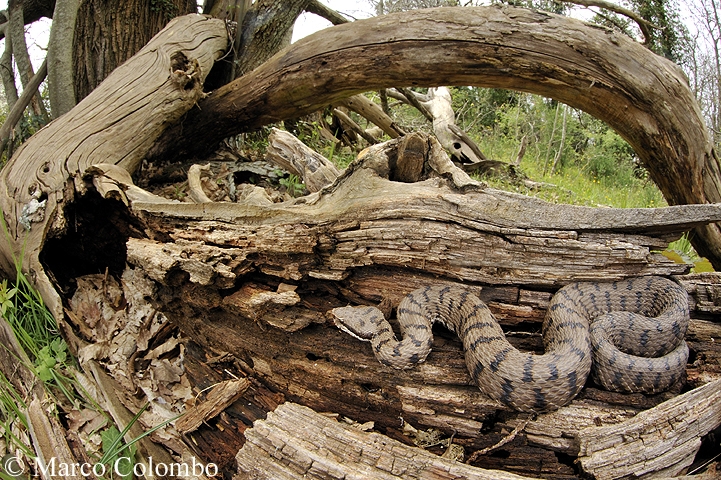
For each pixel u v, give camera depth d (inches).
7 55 27.1
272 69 20.3
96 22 23.5
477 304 12.9
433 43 17.4
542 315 13.1
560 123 55.2
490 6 17.4
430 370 12.1
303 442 11.1
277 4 25.0
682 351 11.9
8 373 15.0
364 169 13.2
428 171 13.6
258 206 13.8
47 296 15.1
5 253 15.9
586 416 11.2
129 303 16.1
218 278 13.1
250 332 13.5
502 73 17.4
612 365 11.9
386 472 10.6
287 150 19.2
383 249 13.0
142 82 19.9
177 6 25.8
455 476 10.4
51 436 12.6
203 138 22.6
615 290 13.1
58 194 16.3
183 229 14.8
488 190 12.4
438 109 38.8
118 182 16.3
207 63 21.7
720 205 11.8
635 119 17.3
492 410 11.5
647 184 44.3
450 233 12.6
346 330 12.6
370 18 18.5
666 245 12.6
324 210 13.3
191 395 14.1
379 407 12.2
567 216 12.3
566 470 11.0
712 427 10.9
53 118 22.5
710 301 12.9
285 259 13.4
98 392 13.8
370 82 19.0
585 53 16.5
